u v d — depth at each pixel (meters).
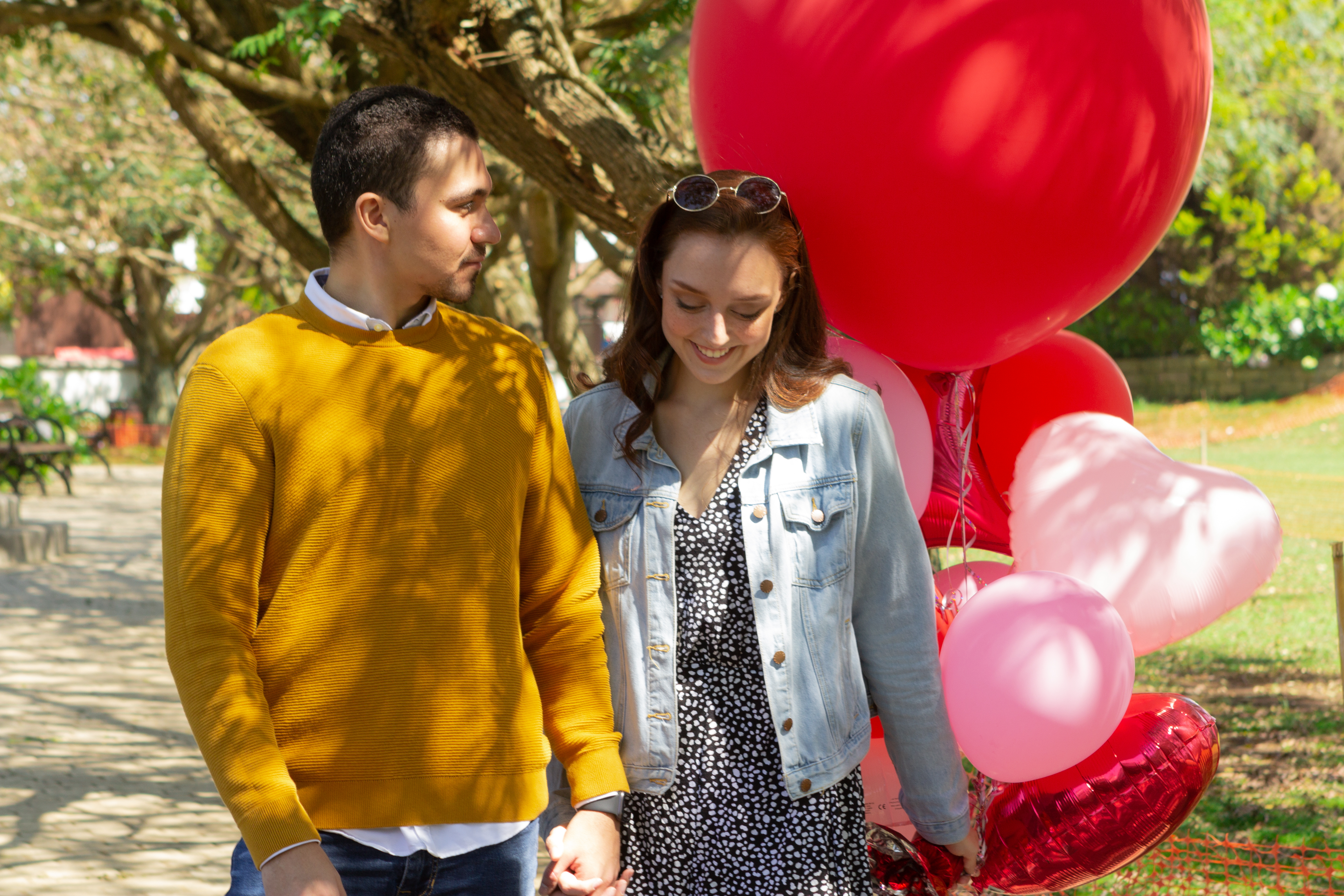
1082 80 1.85
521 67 3.49
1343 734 5.23
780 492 1.88
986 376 2.40
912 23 1.85
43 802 4.77
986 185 1.86
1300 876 3.72
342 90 6.24
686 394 1.94
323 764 1.67
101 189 15.67
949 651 2.01
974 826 2.08
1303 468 12.27
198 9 6.20
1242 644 6.82
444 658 1.70
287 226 6.34
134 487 19.58
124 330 28.34
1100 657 1.91
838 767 1.87
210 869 4.11
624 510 1.92
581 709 1.85
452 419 1.75
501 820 1.73
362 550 1.68
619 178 3.45
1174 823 2.07
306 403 1.68
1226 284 18.02
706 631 1.88
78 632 8.16
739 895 1.83
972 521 2.44
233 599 1.64
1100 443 2.22
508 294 7.39
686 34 5.87
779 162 1.97
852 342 2.20
